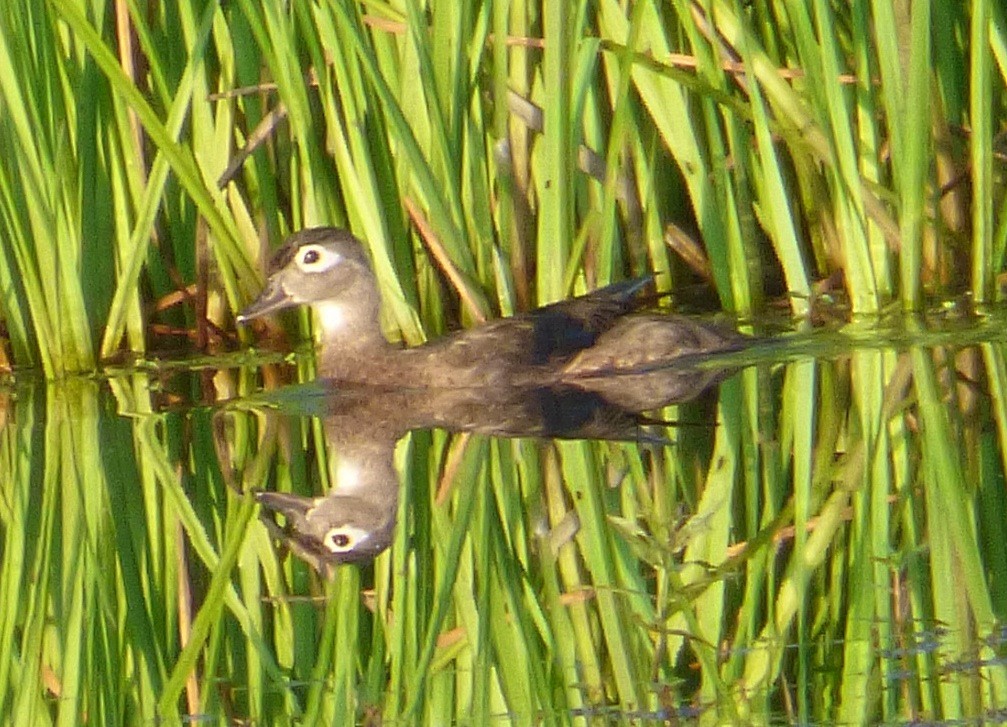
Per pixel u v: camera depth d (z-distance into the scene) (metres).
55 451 14.51
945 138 16.23
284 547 12.88
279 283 15.67
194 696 10.88
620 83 14.63
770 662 10.04
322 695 10.42
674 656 10.34
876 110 16.17
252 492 13.81
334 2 14.55
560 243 15.45
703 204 15.69
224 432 14.93
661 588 11.31
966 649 9.86
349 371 15.73
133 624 12.03
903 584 10.95
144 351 16.31
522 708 9.77
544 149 15.27
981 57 14.90
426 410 15.23
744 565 11.65
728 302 15.95
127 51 15.66
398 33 15.45
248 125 15.92
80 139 15.38
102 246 16.00
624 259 16.77
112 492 13.77
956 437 13.15
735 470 13.34
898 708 9.19
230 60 15.58
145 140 16.03
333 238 15.55
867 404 14.05
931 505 12.09
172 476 13.69
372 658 10.94
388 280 15.61
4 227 15.85
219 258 16.22
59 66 15.16
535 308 15.88
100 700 10.91
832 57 14.91
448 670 10.55
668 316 15.53
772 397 14.37
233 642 11.59
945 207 16.52
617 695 9.84
